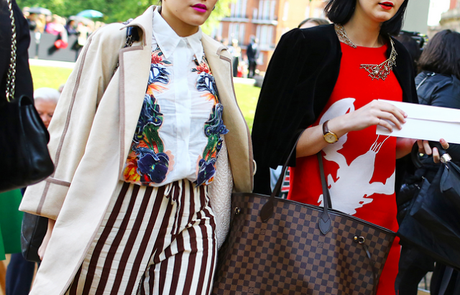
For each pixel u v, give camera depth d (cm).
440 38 303
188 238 190
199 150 188
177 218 186
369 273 199
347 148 217
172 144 182
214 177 211
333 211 203
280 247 203
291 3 2686
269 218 206
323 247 200
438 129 204
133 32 185
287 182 389
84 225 175
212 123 192
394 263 229
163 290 183
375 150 219
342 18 222
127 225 179
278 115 221
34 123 147
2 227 274
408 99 231
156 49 188
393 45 231
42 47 1413
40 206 182
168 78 185
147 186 181
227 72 207
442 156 213
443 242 208
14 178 148
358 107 218
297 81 218
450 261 209
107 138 178
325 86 219
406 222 211
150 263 186
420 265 285
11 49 148
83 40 1456
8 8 148
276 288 201
